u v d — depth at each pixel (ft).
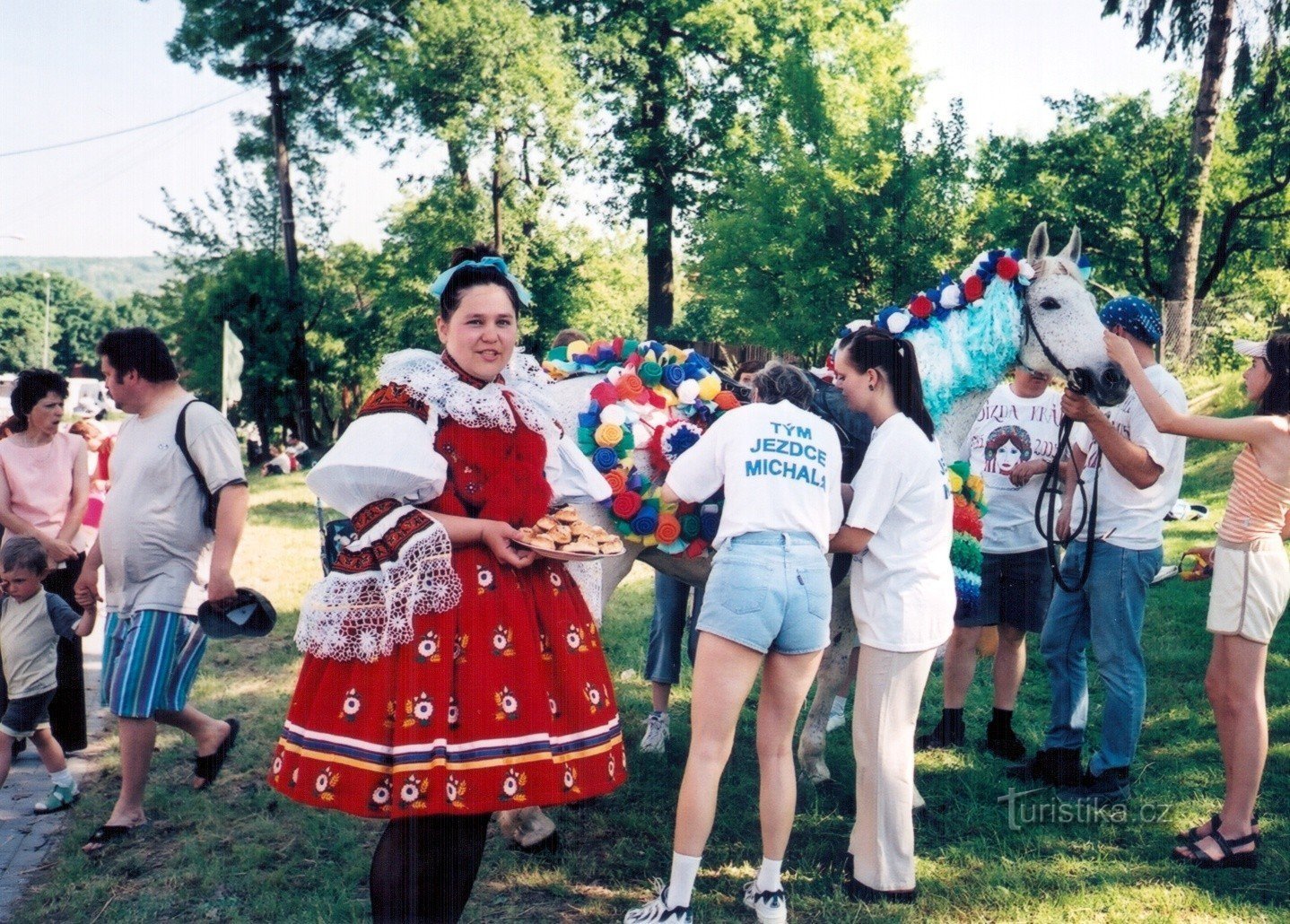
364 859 13.02
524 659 8.99
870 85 71.97
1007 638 16.63
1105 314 14.92
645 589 29.25
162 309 104.01
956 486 13.96
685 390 13.97
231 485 13.38
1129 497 14.52
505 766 8.66
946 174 60.13
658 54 98.22
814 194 62.44
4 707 14.76
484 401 9.32
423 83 93.81
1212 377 63.67
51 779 14.88
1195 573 14.46
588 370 14.40
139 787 13.84
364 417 9.14
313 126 102.78
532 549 9.20
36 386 15.85
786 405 11.80
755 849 13.38
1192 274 66.49
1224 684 12.84
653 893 12.25
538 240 104.83
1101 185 87.61
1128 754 14.67
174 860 12.94
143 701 13.55
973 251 59.88
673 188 99.86
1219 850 12.78
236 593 12.37
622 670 21.22
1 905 12.06
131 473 13.66
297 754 8.83
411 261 102.58
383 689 8.69
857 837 12.21
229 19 98.89
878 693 11.86
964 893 12.18
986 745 17.07
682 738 17.31
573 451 10.59
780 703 11.43
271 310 97.86
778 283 67.15
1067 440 14.83
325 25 99.96
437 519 8.91
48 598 14.73
